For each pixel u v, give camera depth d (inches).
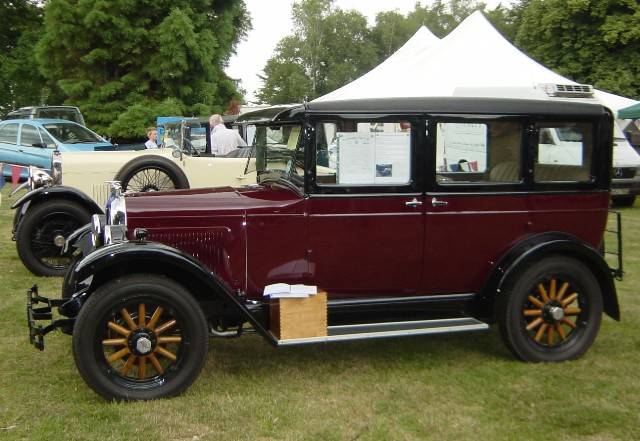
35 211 238.1
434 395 140.4
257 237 148.1
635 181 436.1
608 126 161.3
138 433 119.9
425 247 153.8
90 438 117.7
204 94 815.7
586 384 145.9
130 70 788.6
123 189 273.9
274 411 130.9
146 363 143.5
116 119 768.9
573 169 161.6
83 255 161.5
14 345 168.9
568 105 159.2
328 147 147.3
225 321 152.4
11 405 132.0
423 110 150.0
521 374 152.1
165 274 140.8
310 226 148.9
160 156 281.6
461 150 153.4
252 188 166.6
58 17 749.3
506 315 155.0
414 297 157.8
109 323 130.2
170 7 778.8
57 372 150.9
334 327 149.8
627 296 222.2
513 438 121.0
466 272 158.2
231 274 148.8
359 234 150.4
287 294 140.9
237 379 148.9
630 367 156.6
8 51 968.3
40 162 504.7
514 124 155.8
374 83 471.2
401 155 150.2
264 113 300.8
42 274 241.9
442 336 182.9
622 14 668.7
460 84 417.4
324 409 132.6
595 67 697.6
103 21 736.3
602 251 168.2
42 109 657.0
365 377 151.0
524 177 156.9
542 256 155.7
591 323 161.5
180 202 150.6
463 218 154.3
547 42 743.1
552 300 158.4
